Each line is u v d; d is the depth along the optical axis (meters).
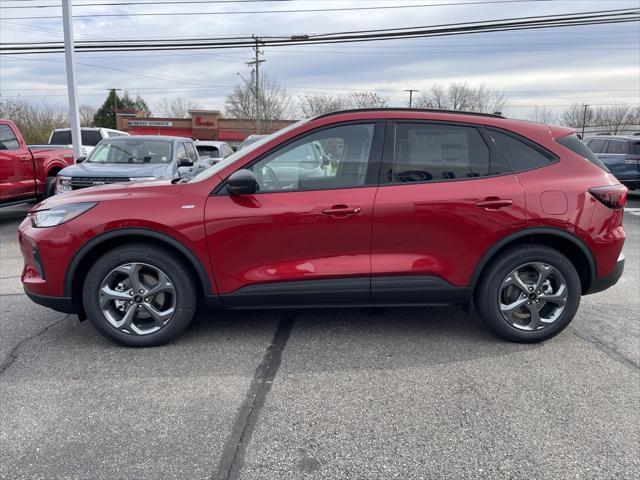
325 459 2.54
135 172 8.20
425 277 3.74
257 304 3.77
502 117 3.93
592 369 3.51
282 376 3.39
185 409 2.98
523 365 3.56
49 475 2.40
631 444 2.66
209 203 3.64
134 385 3.26
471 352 3.78
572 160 3.84
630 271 6.29
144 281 3.77
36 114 42.38
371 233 3.66
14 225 9.71
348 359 3.65
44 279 3.67
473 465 2.49
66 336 4.06
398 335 4.09
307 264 3.70
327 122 3.74
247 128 54.47
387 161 3.71
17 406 3.01
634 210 12.39
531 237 3.81
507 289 3.87
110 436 2.71
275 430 2.78
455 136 3.77
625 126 63.56
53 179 10.12
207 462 2.51
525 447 2.63
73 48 13.46
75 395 3.13
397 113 3.79
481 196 3.66
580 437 2.72
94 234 3.59
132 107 87.38
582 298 5.14
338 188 3.68
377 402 3.06
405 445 2.64
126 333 3.78
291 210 3.62
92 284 3.69
